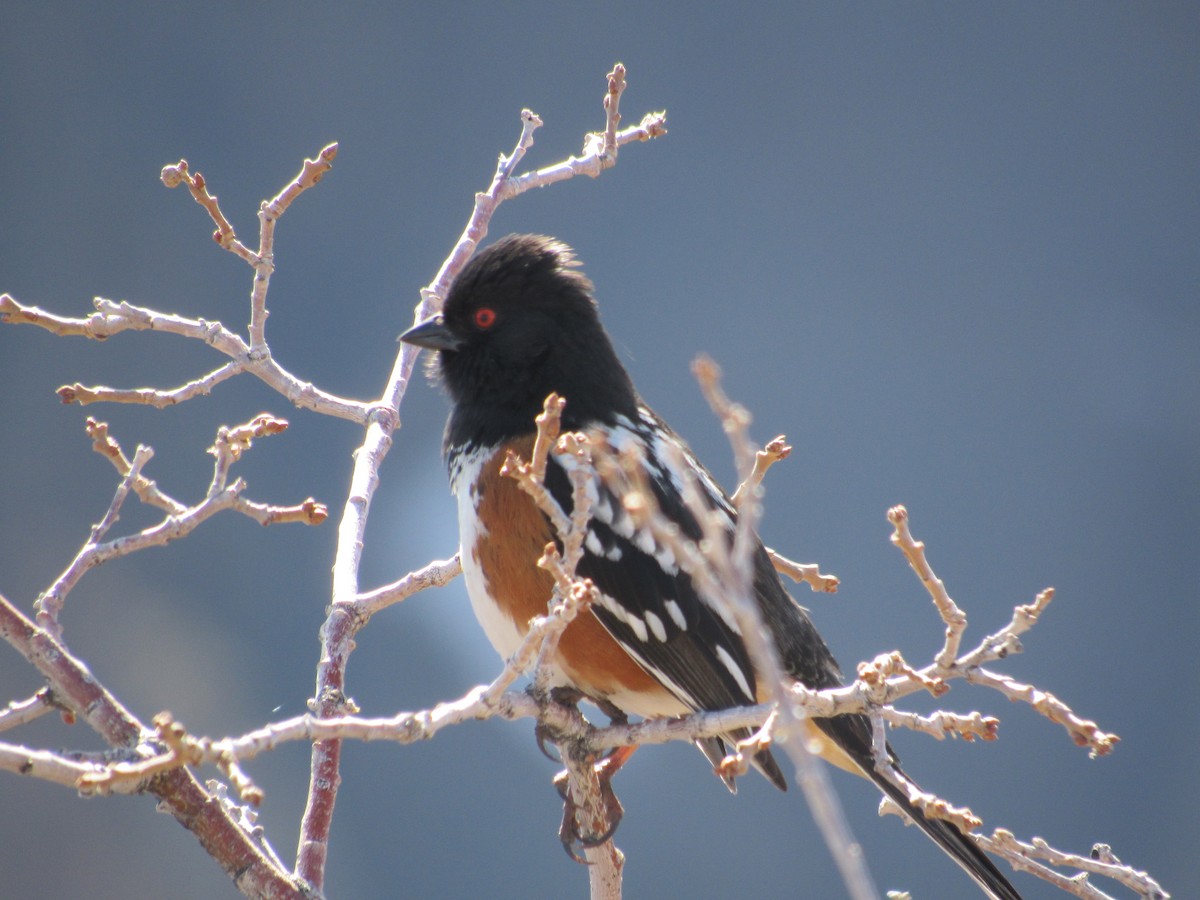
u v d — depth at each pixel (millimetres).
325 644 4238
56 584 3408
